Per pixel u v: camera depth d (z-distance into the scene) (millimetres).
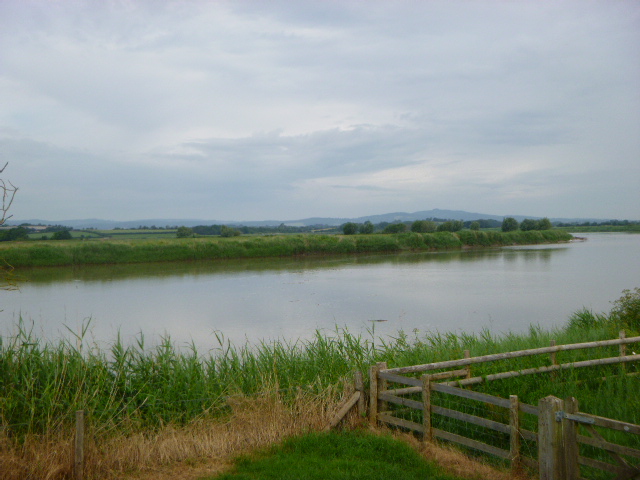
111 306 24500
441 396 8086
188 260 53062
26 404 7301
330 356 11008
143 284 33406
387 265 46688
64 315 21984
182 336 18000
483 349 11508
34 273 41125
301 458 6848
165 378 9086
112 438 7281
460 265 45812
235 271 41969
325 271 41500
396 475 6168
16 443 6676
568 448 5375
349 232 83875
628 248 68062
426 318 20875
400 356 11484
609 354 10500
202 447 7203
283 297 26938
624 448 4910
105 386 8547
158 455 7043
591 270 39688
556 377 8680
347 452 6965
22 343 8297
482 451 6918
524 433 6094
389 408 8258
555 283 31641
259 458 6984
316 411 8047
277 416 7883
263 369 9977
